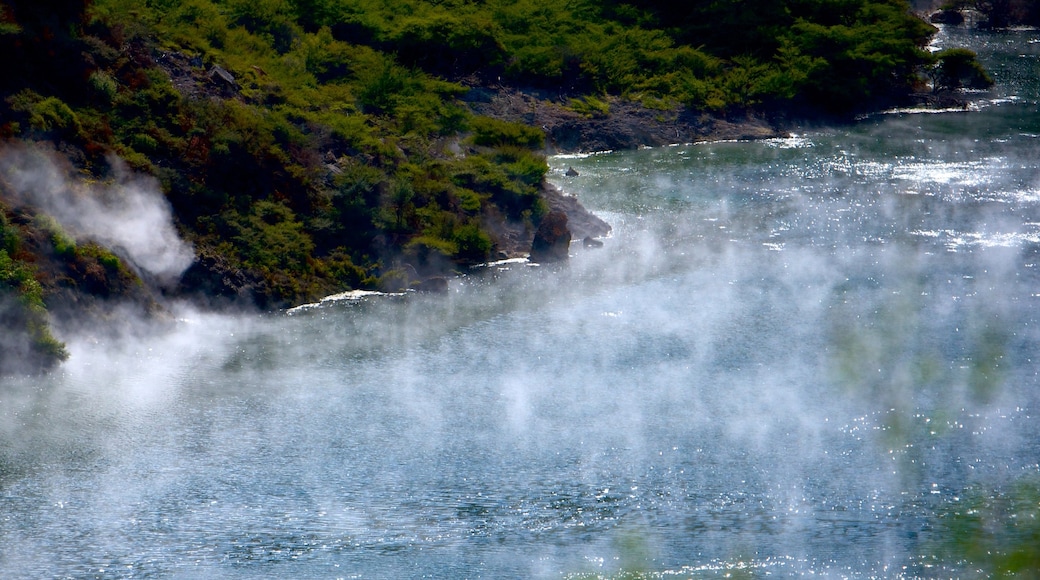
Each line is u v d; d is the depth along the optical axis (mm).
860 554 75625
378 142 156875
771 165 189250
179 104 142375
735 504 82875
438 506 83125
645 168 188250
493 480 86938
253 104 157875
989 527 78812
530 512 82188
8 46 131875
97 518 81562
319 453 91500
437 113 182250
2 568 75188
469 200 149875
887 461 88875
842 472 87312
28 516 81812
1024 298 124250
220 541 78625
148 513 82312
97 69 139875
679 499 83812
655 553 76188
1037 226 150875
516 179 158500
